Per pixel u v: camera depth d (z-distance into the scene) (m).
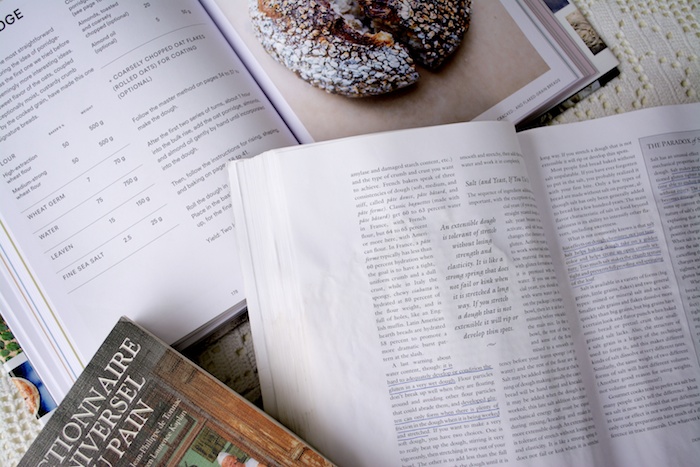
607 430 0.44
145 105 0.46
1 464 0.46
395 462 0.42
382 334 0.43
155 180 0.45
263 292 0.44
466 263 0.43
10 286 0.46
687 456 0.44
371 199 0.44
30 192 0.45
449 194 0.44
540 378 0.43
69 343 0.45
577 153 0.46
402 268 0.43
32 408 0.47
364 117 0.48
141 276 0.45
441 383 0.43
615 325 0.45
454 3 0.48
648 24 0.49
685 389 0.44
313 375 0.43
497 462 0.42
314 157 0.44
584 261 0.45
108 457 0.41
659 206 0.46
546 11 0.49
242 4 0.48
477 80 0.49
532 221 0.44
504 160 0.44
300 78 0.48
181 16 0.47
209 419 0.41
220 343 0.47
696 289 0.45
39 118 0.46
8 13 0.46
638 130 0.46
